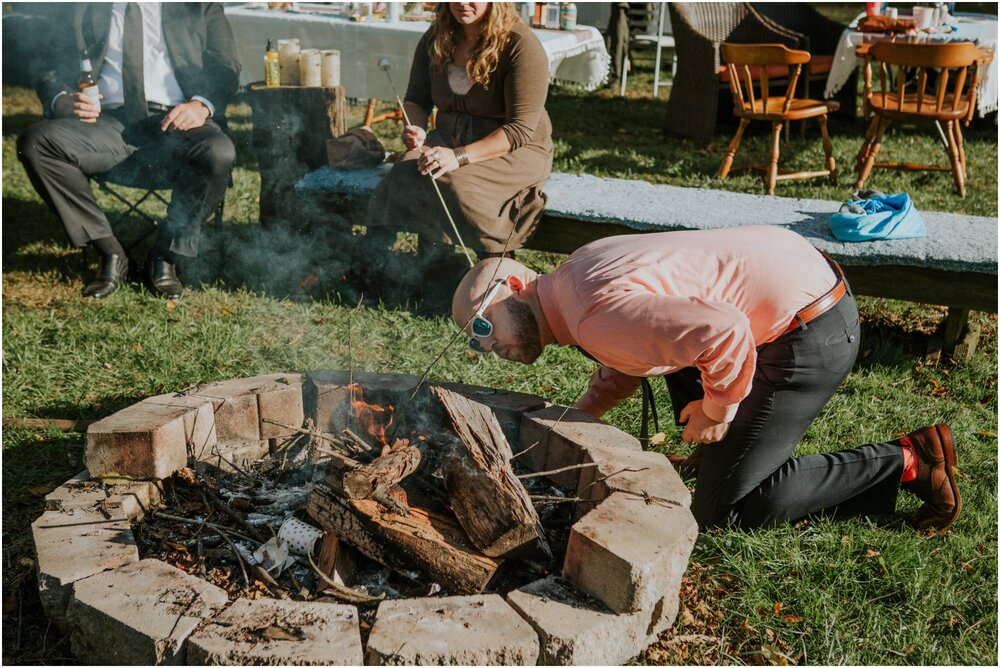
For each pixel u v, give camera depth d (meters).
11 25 9.22
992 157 7.40
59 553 2.18
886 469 2.78
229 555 2.45
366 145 5.06
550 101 9.24
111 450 2.49
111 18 4.71
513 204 4.28
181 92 4.95
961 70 6.04
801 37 7.81
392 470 2.39
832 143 7.70
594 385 3.07
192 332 4.27
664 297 2.16
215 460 2.77
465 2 3.87
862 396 3.82
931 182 6.70
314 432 2.73
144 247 5.52
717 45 7.43
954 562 2.79
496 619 2.04
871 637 2.47
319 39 6.19
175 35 4.86
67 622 2.10
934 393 3.91
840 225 4.04
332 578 2.31
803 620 2.51
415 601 2.08
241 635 1.93
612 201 4.58
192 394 2.79
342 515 2.36
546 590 2.17
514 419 2.85
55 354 3.97
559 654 2.01
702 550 2.75
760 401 2.58
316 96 5.02
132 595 2.04
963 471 3.29
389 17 6.16
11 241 5.46
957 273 3.89
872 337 4.40
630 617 2.10
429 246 4.85
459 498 2.36
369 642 1.92
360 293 4.79
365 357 4.06
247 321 4.45
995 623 2.54
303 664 1.86
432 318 4.50
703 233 2.55
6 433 3.29
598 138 7.92
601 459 2.54
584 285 2.29
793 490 2.73
